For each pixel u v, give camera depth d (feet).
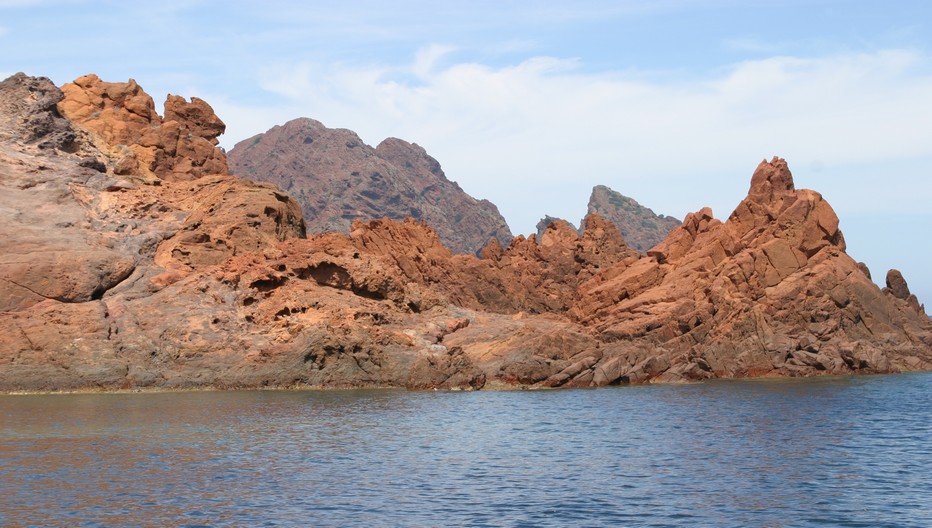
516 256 540.11
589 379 348.79
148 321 333.83
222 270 365.81
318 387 323.37
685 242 449.89
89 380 306.76
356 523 143.84
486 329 384.27
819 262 426.51
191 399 287.28
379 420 247.70
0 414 248.52
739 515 152.25
